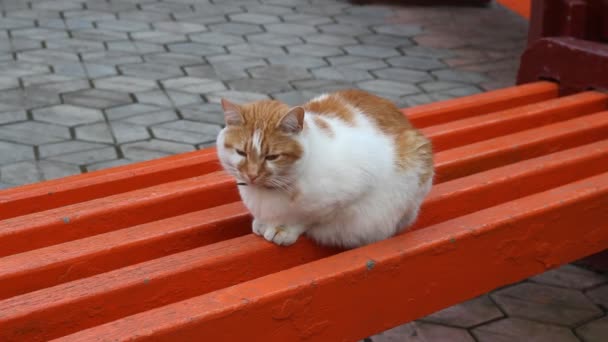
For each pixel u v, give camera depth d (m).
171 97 4.38
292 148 1.59
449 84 4.82
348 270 1.68
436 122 2.95
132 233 1.84
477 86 4.82
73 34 5.44
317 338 1.68
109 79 4.61
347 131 1.75
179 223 1.90
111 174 2.34
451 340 2.66
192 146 3.77
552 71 3.35
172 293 1.67
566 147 2.69
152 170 2.36
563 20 3.66
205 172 2.43
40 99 4.26
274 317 1.58
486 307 2.88
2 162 3.50
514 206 2.04
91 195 2.26
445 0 6.66
